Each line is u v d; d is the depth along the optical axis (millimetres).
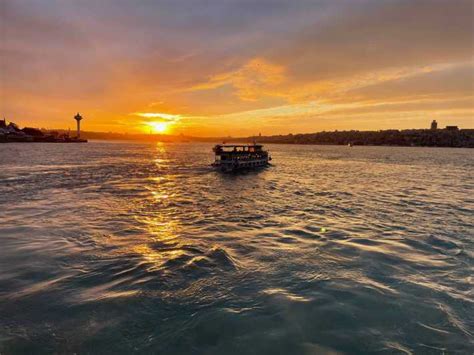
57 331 6922
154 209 20219
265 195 26609
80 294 8508
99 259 11031
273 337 6691
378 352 6215
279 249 12188
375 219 17469
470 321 7250
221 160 52344
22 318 7375
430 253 11758
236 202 23109
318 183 35812
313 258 11188
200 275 9742
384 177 43188
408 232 14680
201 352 6289
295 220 17234
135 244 12773
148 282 9234
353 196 26219
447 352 6203
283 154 130750
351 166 65500
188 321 7305
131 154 104938
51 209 19656
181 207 21031
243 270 10133
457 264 10680
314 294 8500
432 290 8750
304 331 6887
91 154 96438
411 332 6844
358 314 7527
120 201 23031
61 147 148875
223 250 12000
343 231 14852
